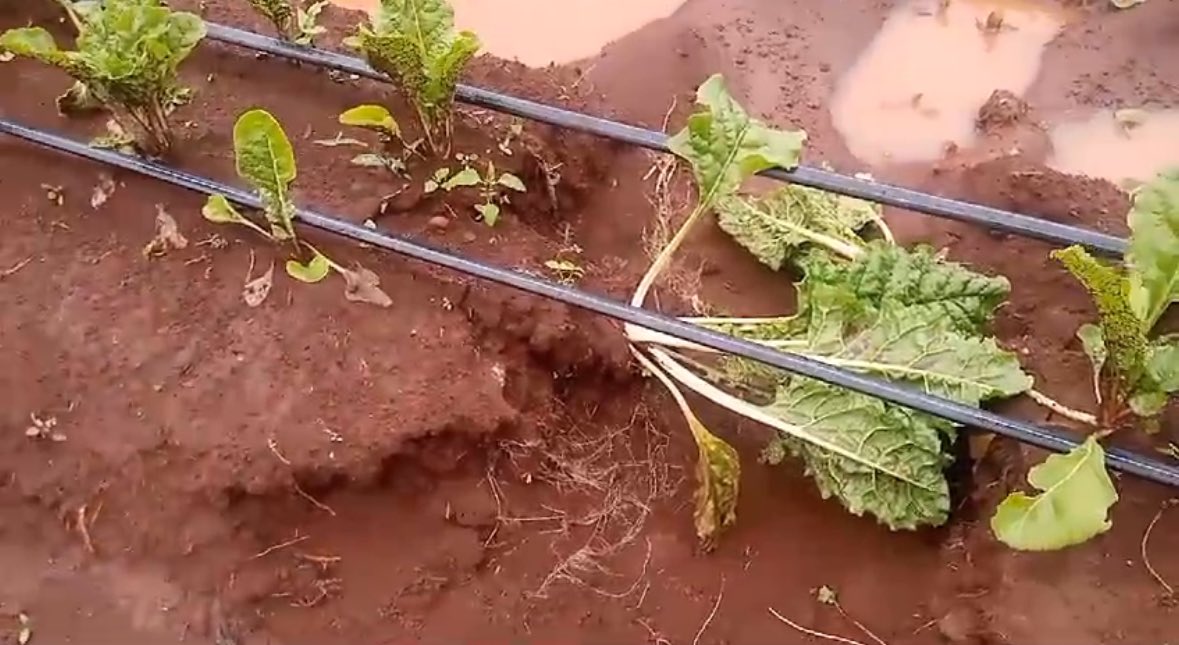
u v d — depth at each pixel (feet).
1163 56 2.87
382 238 2.34
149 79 2.36
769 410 2.23
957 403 2.10
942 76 2.89
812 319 2.26
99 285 2.39
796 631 2.18
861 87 2.88
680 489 2.33
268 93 2.68
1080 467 1.91
